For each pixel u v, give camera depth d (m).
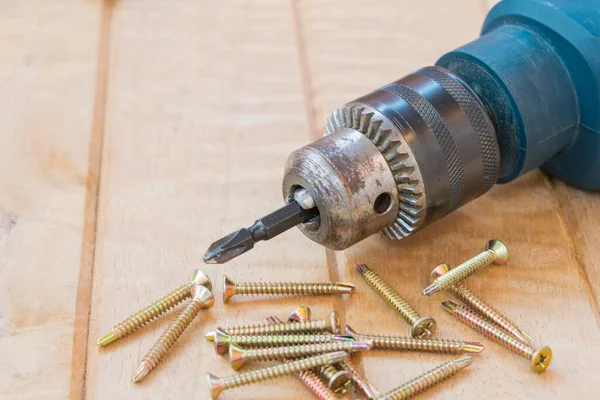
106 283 0.49
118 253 0.50
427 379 0.46
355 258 0.50
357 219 0.46
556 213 0.51
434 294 0.49
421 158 0.47
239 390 0.46
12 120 0.55
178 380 0.47
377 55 0.58
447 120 0.47
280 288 0.49
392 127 0.47
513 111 0.49
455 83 0.48
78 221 0.52
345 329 0.48
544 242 0.51
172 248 0.50
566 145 0.51
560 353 0.47
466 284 0.49
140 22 0.60
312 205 0.47
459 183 0.48
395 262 0.50
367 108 0.47
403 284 0.49
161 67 0.58
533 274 0.49
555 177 0.53
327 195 0.46
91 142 0.55
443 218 0.51
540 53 0.49
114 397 0.46
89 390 0.47
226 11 0.61
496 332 0.47
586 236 0.51
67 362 0.47
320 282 0.49
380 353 0.47
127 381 0.47
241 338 0.47
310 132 0.55
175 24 0.60
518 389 0.46
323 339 0.47
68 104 0.56
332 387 0.46
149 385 0.47
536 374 0.47
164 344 0.47
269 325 0.47
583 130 0.50
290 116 0.56
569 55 0.49
